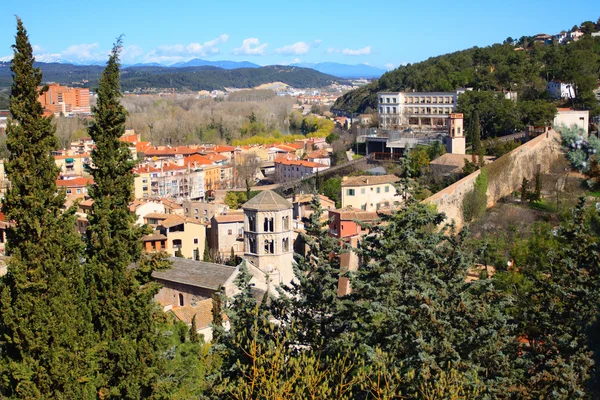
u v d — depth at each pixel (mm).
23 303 39781
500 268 92500
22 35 41156
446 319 46156
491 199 134500
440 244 65250
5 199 41125
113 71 46562
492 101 186375
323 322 52781
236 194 196875
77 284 42812
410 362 42969
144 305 44688
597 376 49000
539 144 147500
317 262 54906
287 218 103125
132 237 45812
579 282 54844
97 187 46156
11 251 41531
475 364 44938
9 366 39906
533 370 50344
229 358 48219
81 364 41406
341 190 154250
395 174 170875
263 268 102438
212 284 92375
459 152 170625
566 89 196250
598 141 148250
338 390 40406
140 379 42500
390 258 51219
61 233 41938
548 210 125875
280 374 41781
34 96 41625
